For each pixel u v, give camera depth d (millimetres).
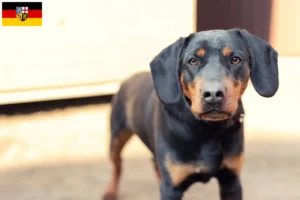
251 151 3119
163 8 4074
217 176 2172
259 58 1998
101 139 3381
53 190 2676
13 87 3822
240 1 6195
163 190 2141
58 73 3910
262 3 6066
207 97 1807
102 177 2830
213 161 2055
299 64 5484
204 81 1830
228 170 2123
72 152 3170
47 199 2576
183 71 1979
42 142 3336
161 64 2057
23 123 3688
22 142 3334
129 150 3191
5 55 3748
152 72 2074
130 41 4047
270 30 6102
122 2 3957
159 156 2119
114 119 2652
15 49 3760
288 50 6070
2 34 3703
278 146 3191
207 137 2010
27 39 3770
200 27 6484
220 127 1990
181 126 2006
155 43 4117
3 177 2820
